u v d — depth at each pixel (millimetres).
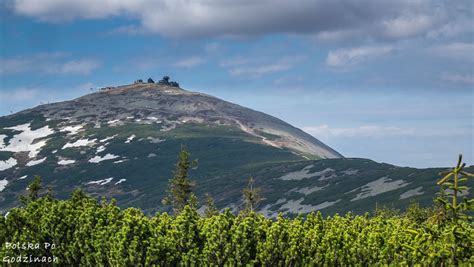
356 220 55844
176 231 51000
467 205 26625
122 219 52031
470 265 27453
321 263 49500
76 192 57656
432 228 28453
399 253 46031
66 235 52062
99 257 49875
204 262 50062
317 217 55156
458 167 26609
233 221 52062
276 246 49688
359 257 48594
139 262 48469
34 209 55281
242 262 50062
